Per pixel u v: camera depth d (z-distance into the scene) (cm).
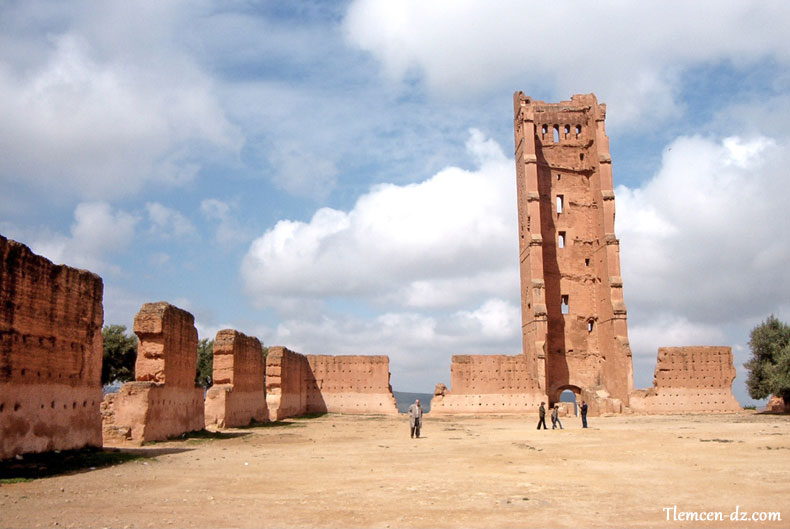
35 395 2217
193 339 3766
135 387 3025
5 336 2050
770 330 6450
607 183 7781
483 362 7019
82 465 2150
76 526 1198
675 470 2017
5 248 2056
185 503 1440
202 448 2881
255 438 3578
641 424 4791
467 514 1314
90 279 2658
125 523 1225
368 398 7181
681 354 6925
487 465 2202
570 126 8288
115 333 7131
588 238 8062
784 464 2116
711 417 5859
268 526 1201
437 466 2173
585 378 7762
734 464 2133
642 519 1266
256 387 5244
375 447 2989
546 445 3017
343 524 1219
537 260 7319
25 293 2169
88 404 2611
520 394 6938
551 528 1186
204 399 3994
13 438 2084
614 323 7294
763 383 6269
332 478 1861
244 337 4850
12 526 1198
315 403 7200
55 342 2358
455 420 6109
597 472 1989
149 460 2353
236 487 1681
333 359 7300
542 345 7056
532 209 7481
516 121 8238
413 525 1211
